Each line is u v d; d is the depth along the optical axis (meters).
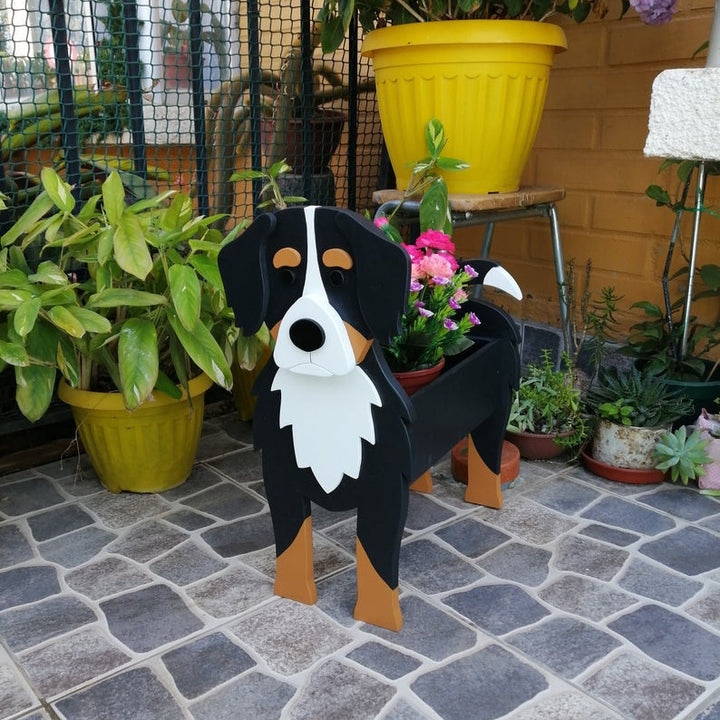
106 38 2.44
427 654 1.47
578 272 2.67
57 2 2.06
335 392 1.43
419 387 1.61
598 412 2.17
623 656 1.46
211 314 2.03
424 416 1.53
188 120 2.39
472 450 1.99
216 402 2.74
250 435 2.50
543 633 1.53
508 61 1.98
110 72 2.41
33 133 2.25
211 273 1.86
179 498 2.10
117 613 1.61
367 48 2.13
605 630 1.54
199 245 1.89
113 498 2.10
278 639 1.52
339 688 1.39
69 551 1.84
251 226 1.37
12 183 2.17
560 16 2.51
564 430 2.23
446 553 1.80
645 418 2.12
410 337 1.59
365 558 1.52
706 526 1.91
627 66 2.39
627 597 1.64
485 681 1.40
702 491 2.07
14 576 1.74
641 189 2.44
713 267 2.21
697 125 1.42
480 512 1.99
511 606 1.61
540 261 2.77
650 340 2.36
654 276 2.47
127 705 1.36
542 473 2.20
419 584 1.69
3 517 2.00
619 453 2.12
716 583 1.68
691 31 2.24
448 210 1.98
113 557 1.81
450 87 2.02
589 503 2.03
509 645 1.50
